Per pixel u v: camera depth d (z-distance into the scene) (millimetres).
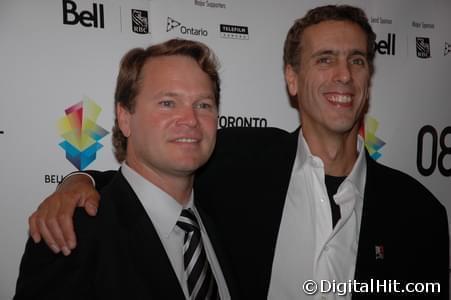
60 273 1188
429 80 2508
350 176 1666
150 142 1336
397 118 2457
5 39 1852
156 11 2057
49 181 1917
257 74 2215
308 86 1661
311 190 1687
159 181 1402
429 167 2516
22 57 1873
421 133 2498
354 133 1706
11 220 1862
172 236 1382
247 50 2199
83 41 1954
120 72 1442
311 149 1722
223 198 1693
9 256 1860
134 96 1379
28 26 1880
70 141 1947
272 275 1610
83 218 1281
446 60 2537
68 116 1941
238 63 2186
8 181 1858
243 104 2193
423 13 2490
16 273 1867
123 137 1557
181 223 1395
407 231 1634
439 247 1674
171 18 2076
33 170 1894
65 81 1933
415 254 1620
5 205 1854
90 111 1971
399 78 2455
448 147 2539
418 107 2490
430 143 2514
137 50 1435
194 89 1356
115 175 1488
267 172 1731
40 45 1896
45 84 1904
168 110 1341
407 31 2463
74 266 1210
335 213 1655
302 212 1682
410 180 1773
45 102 1906
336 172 1705
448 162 2537
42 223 1217
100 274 1234
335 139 1664
